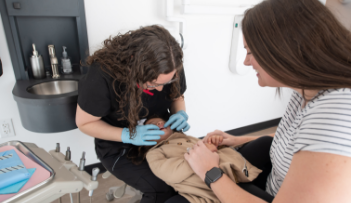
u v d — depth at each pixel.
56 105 1.12
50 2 1.24
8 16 1.20
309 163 0.52
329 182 0.49
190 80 1.93
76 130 1.61
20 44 1.31
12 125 1.42
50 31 1.38
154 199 1.05
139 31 0.90
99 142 1.17
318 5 0.55
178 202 0.89
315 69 0.54
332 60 0.52
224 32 1.90
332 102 0.54
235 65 1.97
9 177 0.61
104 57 0.98
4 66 1.29
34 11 1.21
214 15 1.81
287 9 0.56
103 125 1.08
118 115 1.13
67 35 1.43
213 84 2.05
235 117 2.33
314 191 0.50
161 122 1.27
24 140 1.48
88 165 1.75
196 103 2.05
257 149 1.02
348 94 0.52
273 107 2.53
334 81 0.53
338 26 0.54
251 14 0.62
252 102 2.36
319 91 0.60
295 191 0.53
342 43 0.52
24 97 1.08
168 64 0.83
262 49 0.59
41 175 0.67
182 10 1.56
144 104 1.19
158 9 1.60
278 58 0.57
